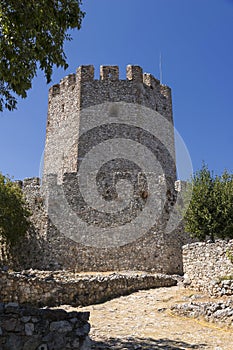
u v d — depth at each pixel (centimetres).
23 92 994
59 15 939
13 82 934
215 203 1922
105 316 1199
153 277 1703
